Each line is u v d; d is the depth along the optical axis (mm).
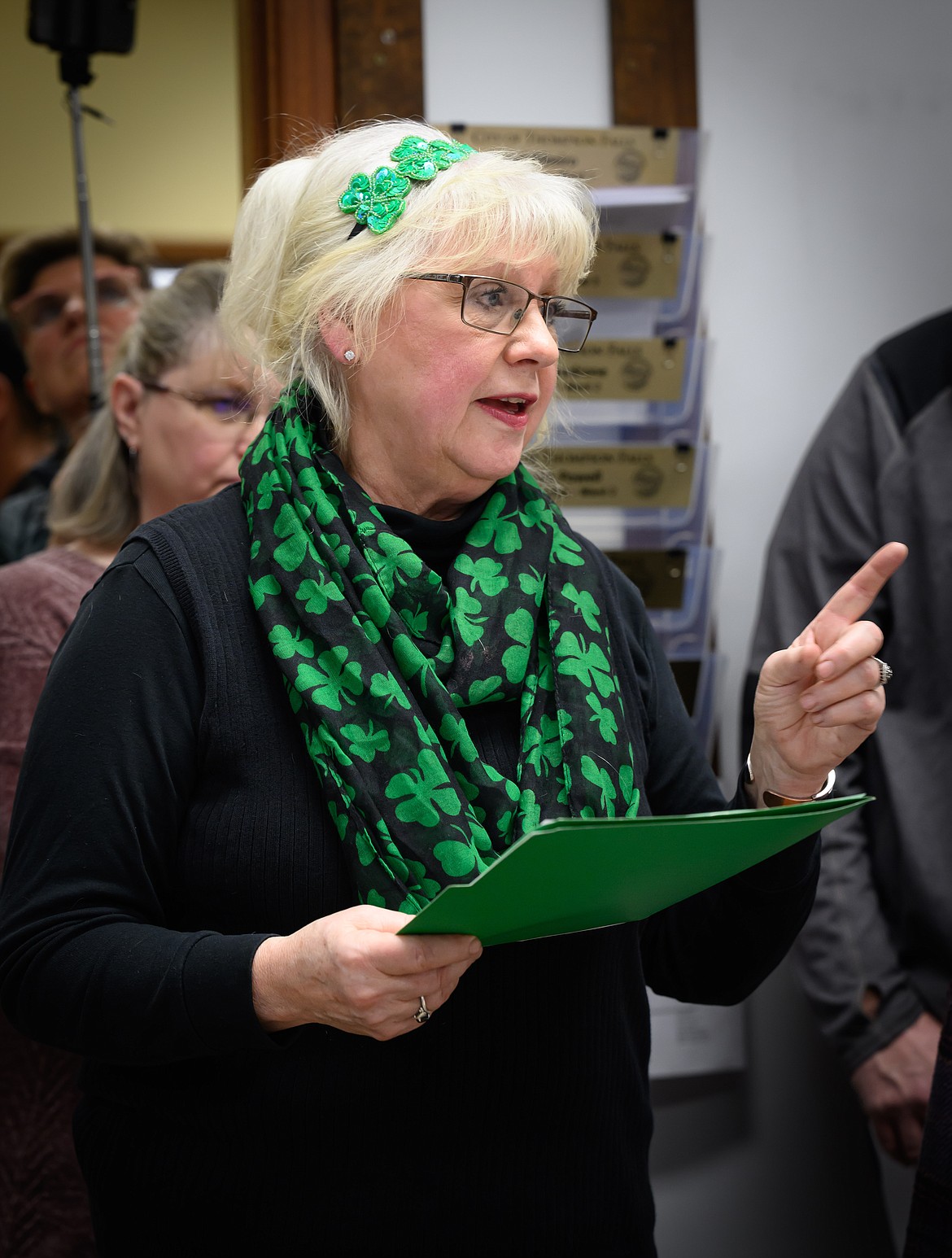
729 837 877
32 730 1076
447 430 1089
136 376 1789
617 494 2180
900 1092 1886
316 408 1193
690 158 2158
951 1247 1035
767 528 2326
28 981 1011
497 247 1067
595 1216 1104
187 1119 1066
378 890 1010
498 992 1082
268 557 1102
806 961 2014
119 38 2262
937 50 2346
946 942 1880
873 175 2336
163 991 961
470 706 1103
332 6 2168
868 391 2127
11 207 3164
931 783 1940
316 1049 1053
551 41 2227
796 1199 2297
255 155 2236
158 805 1053
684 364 2170
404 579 1095
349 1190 1048
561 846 780
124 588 1085
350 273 1085
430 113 2191
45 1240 1618
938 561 1979
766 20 2299
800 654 1021
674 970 1258
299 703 1065
